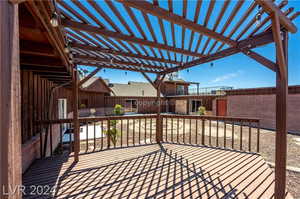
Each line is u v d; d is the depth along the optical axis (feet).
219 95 40.06
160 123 13.80
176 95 58.75
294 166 10.44
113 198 6.02
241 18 5.26
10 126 2.10
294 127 23.16
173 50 7.59
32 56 7.06
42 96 12.23
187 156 10.25
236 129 25.94
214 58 8.62
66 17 5.23
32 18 4.06
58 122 10.59
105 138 19.19
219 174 7.87
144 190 6.56
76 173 7.94
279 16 4.84
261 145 15.49
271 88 26.12
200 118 12.60
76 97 9.78
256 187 6.78
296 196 6.85
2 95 1.96
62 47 6.01
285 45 5.75
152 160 9.62
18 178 2.28
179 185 6.93
